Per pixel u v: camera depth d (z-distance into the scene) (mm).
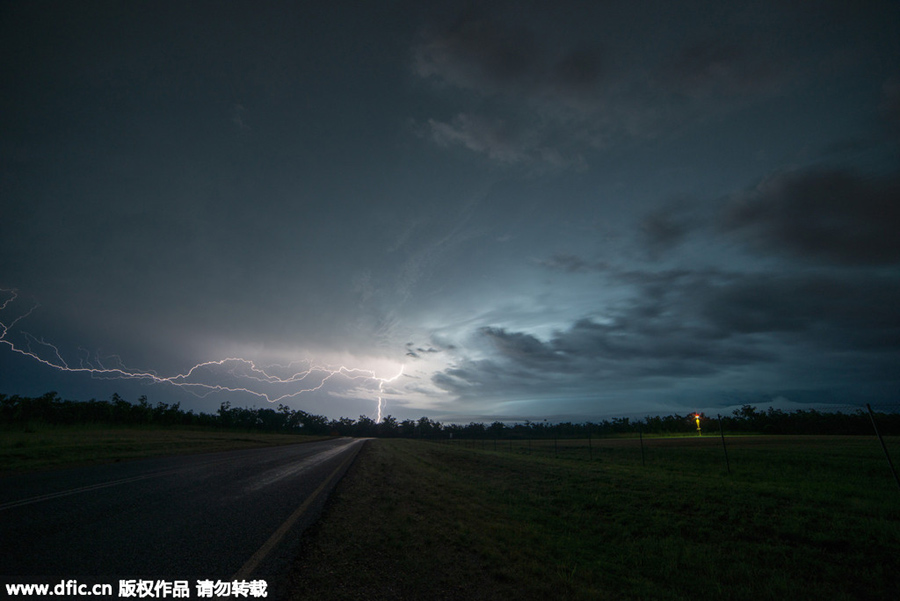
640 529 7934
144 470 12023
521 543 6684
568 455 25938
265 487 10016
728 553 6570
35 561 4254
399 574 4773
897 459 16984
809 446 25500
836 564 6059
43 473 10727
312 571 4520
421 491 11156
